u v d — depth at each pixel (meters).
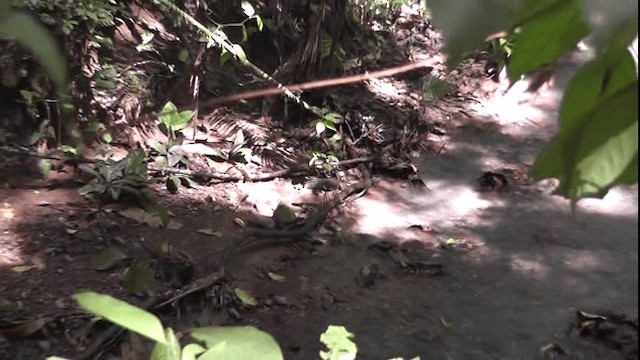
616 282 3.16
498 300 3.00
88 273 2.78
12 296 2.57
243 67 4.26
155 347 0.90
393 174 4.06
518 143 4.45
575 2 0.41
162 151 3.76
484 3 0.33
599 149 0.41
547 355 2.65
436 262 3.25
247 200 3.60
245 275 2.99
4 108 3.46
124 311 0.71
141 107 3.87
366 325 2.76
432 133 4.50
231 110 4.16
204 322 2.63
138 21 4.16
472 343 2.71
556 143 0.46
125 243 3.02
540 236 3.51
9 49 3.32
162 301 2.65
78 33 3.61
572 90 0.44
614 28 0.29
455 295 3.01
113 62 3.87
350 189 3.80
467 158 4.29
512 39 0.47
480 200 3.86
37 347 2.33
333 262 3.17
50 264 2.79
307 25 4.43
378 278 3.09
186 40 4.09
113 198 3.28
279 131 4.16
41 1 3.34
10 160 3.40
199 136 4.00
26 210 3.12
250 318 2.71
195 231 3.23
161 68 4.07
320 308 2.83
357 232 3.45
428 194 3.90
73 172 3.46
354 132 4.37
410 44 5.32
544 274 3.20
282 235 3.27
